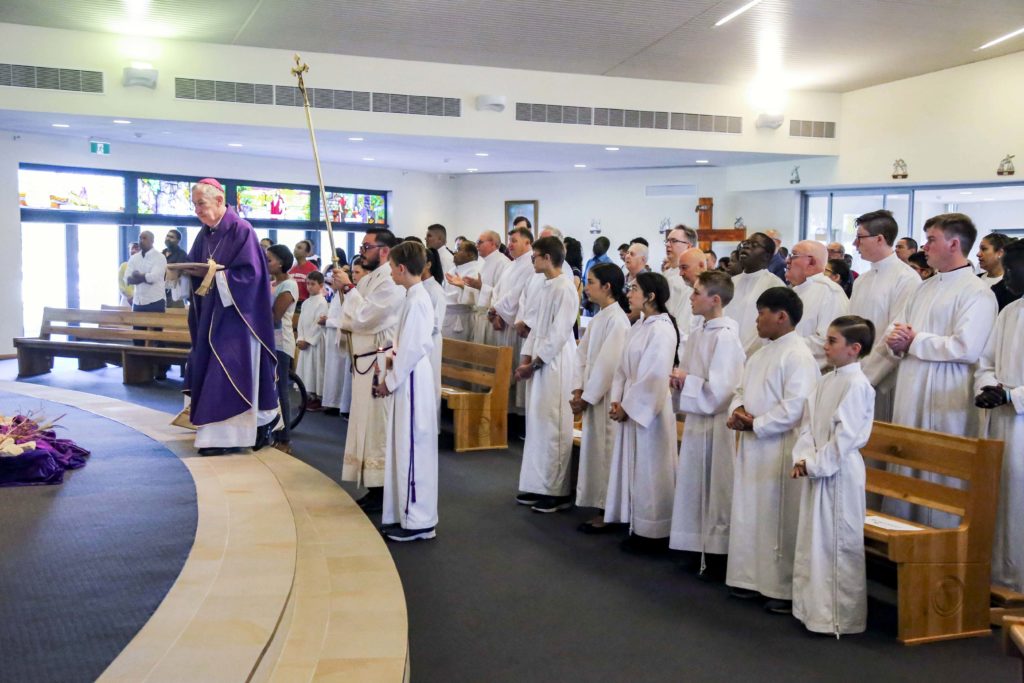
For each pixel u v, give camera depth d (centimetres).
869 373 488
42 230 1280
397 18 922
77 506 426
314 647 308
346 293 715
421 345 462
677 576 438
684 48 1048
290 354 652
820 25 962
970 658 347
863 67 1148
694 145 1230
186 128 1083
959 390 446
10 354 1244
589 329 532
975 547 369
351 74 1070
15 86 941
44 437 508
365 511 515
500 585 420
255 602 313
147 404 818
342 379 843
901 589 360
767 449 398
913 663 342
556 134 1163
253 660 267
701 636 365
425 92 1102
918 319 464
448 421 832
